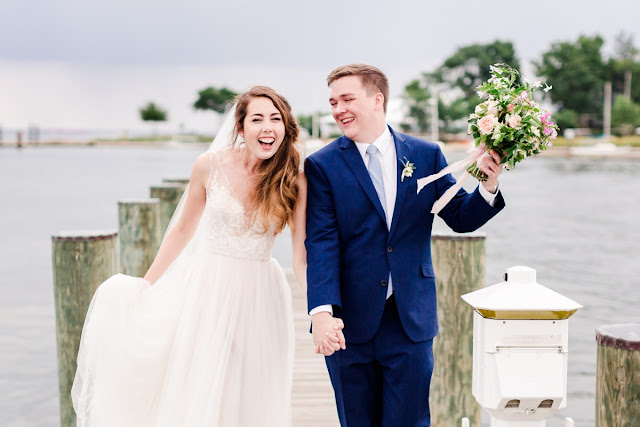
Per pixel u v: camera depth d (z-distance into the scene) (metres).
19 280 8.11
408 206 2.44
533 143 2.24
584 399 4.70
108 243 3.98
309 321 5.27
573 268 9.18
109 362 2.71
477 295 2.28
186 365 2.64
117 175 25.03
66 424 3.99
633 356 2.09
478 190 2.37
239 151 2.67
